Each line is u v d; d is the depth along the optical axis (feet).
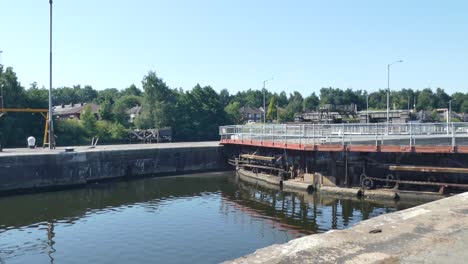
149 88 301.63
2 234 65.36
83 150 125.08
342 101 530.27
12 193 102.22
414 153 87.81
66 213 80.12
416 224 27.53
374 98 588.09
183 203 89.66
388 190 88.07
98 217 76.54
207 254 55.06
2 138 187.73
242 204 87.71
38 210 83.10
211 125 313.73
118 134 239.09
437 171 82.17
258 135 127.75
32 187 105.70
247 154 137.80
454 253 21.90
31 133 208.03
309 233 64.54
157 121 287.69
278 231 65.92
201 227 68.74
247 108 479.00
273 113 375.66
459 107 584.40
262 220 73.31
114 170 128.57
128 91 520.42
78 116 351.67
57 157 111.04
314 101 493.77
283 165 114.52
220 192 103.81
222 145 160.25
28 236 64.13
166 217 76.23
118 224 71.10
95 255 54.90
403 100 529.04
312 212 78.54
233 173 145.59
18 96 207.10
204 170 153.89
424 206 33.17
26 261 52.85
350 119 210.59
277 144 112.98
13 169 102.73
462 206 32.78
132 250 56.90
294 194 97.60
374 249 22.47
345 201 87.45
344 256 21.29
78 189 110.63
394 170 88.28
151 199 94.79
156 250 56.80
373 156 93.45
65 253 55.88
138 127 286.25
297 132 119.03
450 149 80.38
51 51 126.62
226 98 546.26
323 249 22.34
